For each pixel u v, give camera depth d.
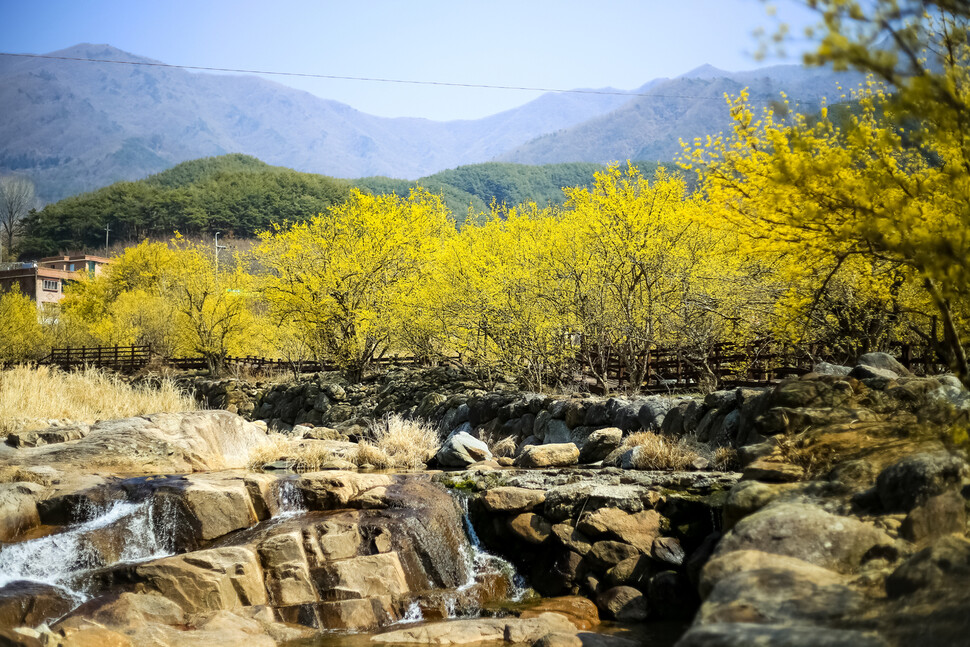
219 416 11.84
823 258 6.29
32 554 6.86
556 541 8.02
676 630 6.51
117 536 7.43
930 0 3.34
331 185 122.44
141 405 14.16
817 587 3.91
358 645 6.18
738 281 11.39
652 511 7.71
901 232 4.35
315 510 8.63
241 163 151.50
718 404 9.52
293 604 6.84
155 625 5.94
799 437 6.91
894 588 3.78
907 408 6.94
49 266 74.06
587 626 6.76
